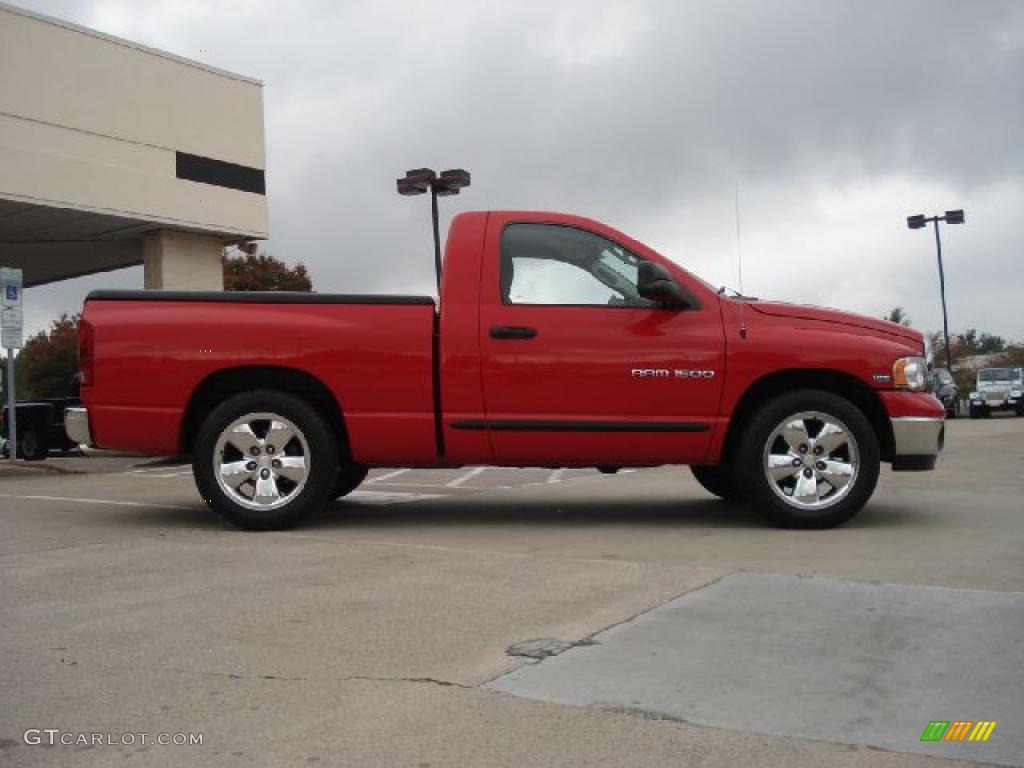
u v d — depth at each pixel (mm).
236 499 6922
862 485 6684
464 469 13094
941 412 6812
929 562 5535
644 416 6730
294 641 4148
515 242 6945
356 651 4008
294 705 3426
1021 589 4848
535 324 6758
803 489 6746
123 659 3938
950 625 4254
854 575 5211
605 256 6934
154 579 5336
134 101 19562
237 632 4289
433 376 6824
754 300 7184
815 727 3201
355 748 3072
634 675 3688
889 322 7105
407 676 3701
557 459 6859
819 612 4488
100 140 19016
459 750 3055
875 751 3023
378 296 6906
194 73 20688
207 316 6914
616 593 4898
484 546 6301
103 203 19031
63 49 18453
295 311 6930
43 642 4168
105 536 6758
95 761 2996
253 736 3168
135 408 6906
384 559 5836
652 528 7012
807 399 6672
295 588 5086
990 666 3738
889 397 6758
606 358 6715
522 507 8375
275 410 6871
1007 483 9617
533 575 5336
